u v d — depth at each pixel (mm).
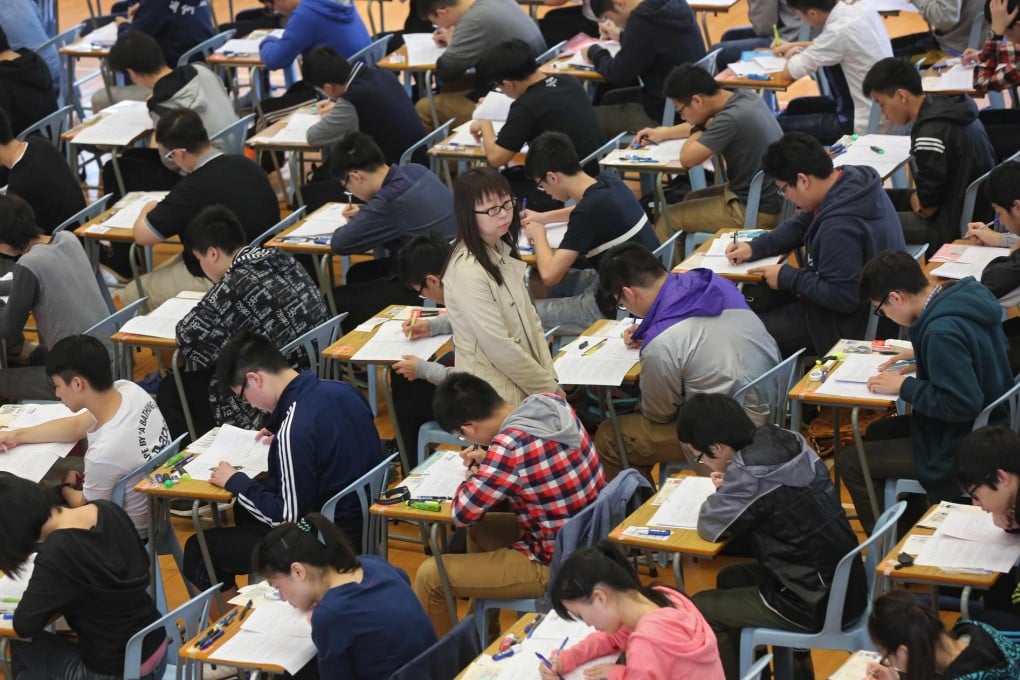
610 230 11891
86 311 12734
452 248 9930
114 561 8617
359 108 15352
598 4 17328
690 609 7117
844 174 11273
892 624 6859
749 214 13453
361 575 8016
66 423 10844
